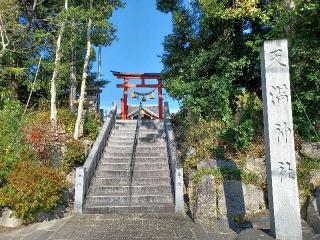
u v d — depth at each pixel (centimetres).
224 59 1099
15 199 739
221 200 766
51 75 1416
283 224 542
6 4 1201
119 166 1092
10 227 743
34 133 932
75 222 762
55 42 1249
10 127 999
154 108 2270
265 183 833
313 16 844
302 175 779
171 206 871
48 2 1510
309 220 671
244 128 960
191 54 1209
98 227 719
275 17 1002
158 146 1234
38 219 780
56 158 976
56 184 798
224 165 875
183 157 1051
